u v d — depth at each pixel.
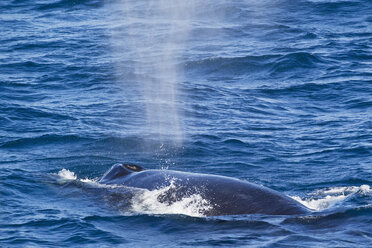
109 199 57.78
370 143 80.44
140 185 58.53
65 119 92.56
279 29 161.88
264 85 115.38
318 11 180.12
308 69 124.69
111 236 50.22
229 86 115.31
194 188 55.38
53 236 50.62
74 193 60.50
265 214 51.00
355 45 142.62
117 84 115.62
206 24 171.62
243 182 55.03
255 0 197.00
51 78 118.50
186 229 50.28
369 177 67.94
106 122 91.56
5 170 69.00
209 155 77.62
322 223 48.84
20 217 54.84
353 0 188.62
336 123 91.31
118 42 153.00
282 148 80.12
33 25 171.38
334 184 66.12
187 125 90.69
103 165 73.38
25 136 83.75
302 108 100.69
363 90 109.06
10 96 104.75
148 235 50.06
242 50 140.50
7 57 135.38
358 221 49.03
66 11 189.38
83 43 151.12
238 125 90.94
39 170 70.06
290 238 46.56
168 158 76.56
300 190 64.50
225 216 51.47
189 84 116.31
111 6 196.50
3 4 195.62
